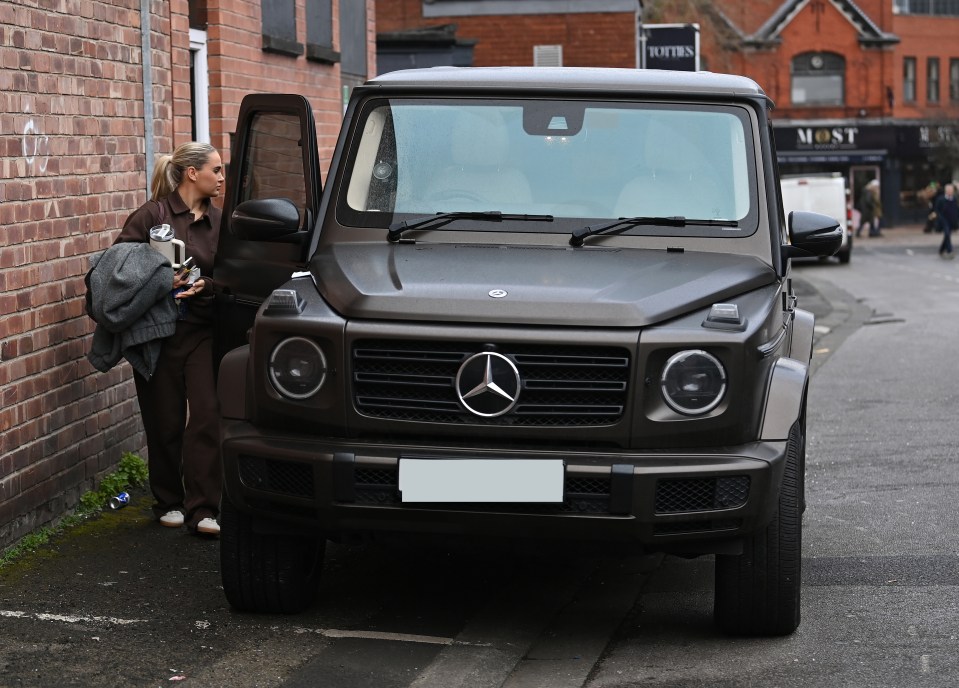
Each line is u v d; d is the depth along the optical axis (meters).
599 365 4.90
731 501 4.93
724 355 4.91
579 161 5.98
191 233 6.96
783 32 62.69
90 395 7.34
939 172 64.62
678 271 5.41
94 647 5.20
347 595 6.04
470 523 4.94
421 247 5.72
